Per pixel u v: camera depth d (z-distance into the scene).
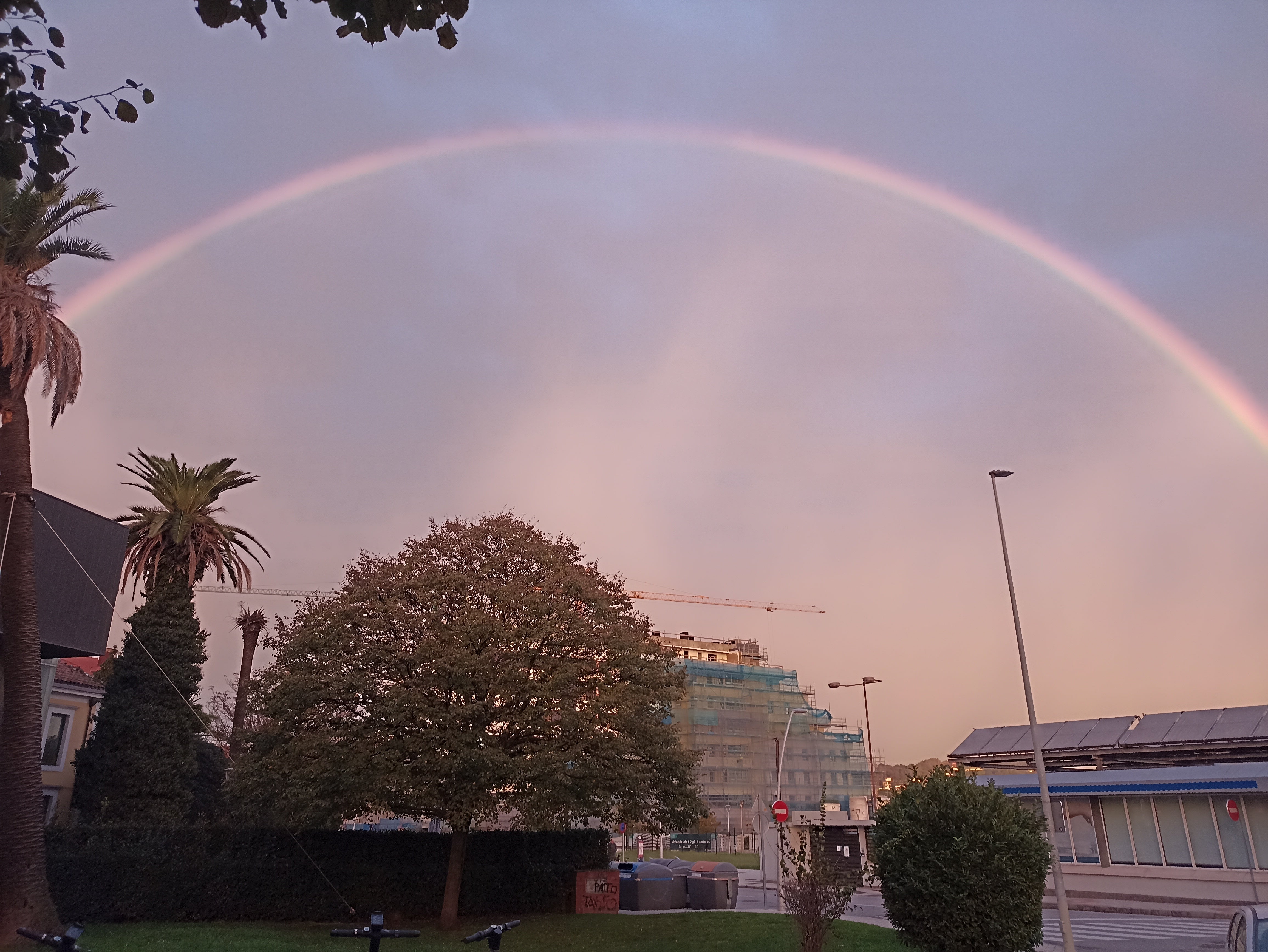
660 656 25.70
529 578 25.34
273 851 25.84
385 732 22.20
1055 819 40.06
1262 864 33.81
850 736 116.94
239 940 19.95
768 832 42.78
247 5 4.74
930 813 15.54
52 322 21.25
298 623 24.80
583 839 29.95
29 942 17.47
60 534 25.45
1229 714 45.91
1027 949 14.99
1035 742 23.84
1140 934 25.45
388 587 24.14
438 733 21.59
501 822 31.19
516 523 27.03
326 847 26.19
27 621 19.59
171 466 35.16
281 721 23.00
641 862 35.84
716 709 108.56
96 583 26.45
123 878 23.78
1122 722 50.03
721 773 103.06
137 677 30.31
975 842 15.14
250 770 23.53
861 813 51.88
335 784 21.16
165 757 29.70
